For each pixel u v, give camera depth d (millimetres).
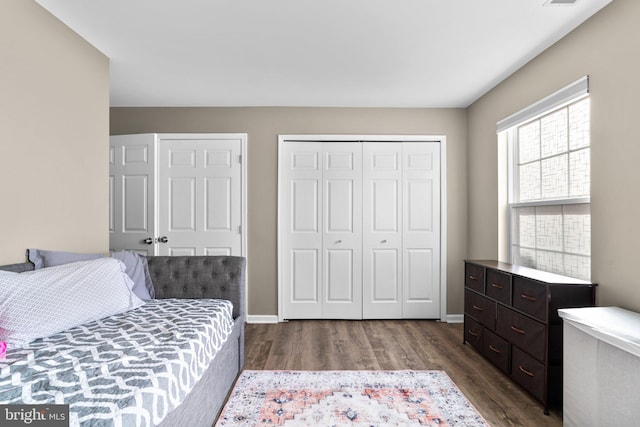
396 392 2314
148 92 3559
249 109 3992
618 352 1595
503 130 3230
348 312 4035
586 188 2398
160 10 2139
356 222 4039
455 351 3080
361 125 4023
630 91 1930
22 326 1606
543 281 2172
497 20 2256
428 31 2395
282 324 3881
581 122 2436
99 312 1976
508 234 3334
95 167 2594
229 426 1923
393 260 4047
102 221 2670
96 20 2240
